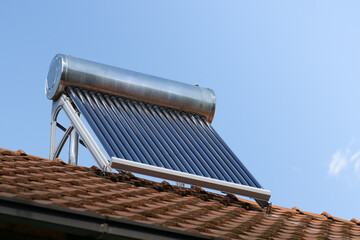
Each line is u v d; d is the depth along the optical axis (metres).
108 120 10.57
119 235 6.77
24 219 6.39
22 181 8.23
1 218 6.33
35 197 7.23
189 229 7.47
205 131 11.71
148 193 9.49
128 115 11.10
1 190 7.33
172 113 11.81
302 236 8.88
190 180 9.54
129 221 6.80
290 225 9.46
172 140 10.78
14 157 9.87
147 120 11.16
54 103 11.56
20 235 6.94
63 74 11.05
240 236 7.83
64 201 7.38
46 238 7.05
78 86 11.20
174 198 9.59
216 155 10.84
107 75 11.32
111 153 9.40
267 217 9.70
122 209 7.83
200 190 10.77
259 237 8.17
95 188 8.92
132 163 9.25
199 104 11.95
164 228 6.96
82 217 6.66
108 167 9.53
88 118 10.32
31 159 10.15
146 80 11.63
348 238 9.20
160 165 9.64
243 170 10.63
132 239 6.85
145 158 9.73
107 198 8.44
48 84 11.46
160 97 11.66
